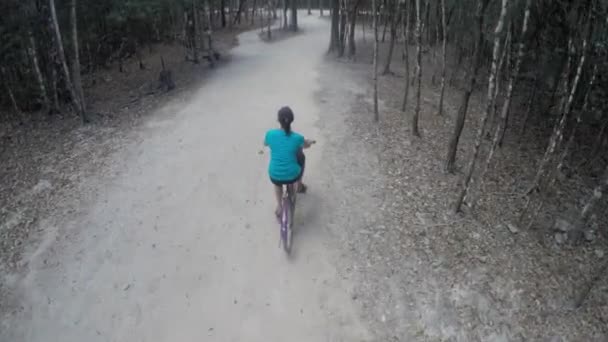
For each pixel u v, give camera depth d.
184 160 8.18
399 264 5.34
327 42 22.98
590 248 5.64
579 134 9.27
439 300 4.84
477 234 5.81
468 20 10.50
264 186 7.19
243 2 33.03
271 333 4.64
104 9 14.11
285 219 5.45
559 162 6.79
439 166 7.72
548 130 9.71
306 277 5.29
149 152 8.54
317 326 4.70
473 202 6.23
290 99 11.82
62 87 11.72
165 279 5.36
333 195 6.72
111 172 7.75
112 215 6.54
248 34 27.06
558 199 6.91
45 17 10.48
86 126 10.17
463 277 5.09
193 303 5.03
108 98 12.79
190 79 14.80
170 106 11.59
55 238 6.09
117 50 18.95
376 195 6.70
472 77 6.35
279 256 5.62
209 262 5.60
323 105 11.09
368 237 5.81
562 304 4.76
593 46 6.84
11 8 9.88
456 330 4.54
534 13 7.61
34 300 5.17
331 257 5.54
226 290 5.18
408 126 9.66
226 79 14.62
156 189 7.20
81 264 5.64
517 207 6.55
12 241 6.06
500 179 7.42
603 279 5.09
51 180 7.55
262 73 15.37
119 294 5.18
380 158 7.91
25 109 11.59
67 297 5.18
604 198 6.96
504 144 9.05
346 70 15.80
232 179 7.45
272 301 5.01
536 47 8.67
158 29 22.42
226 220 6.36
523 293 4.87
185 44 18.38
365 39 22.91
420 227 5.94
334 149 8.23
